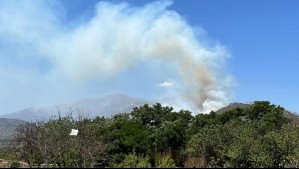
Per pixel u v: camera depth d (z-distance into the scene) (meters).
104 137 27.12
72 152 22.48
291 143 25.03
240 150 24.31
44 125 26.62
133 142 27.00
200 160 29.52
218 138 28.12
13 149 25.84
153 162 27.64
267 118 42.28
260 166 23.52
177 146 33.12
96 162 22.97
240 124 33.66
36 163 23.00
